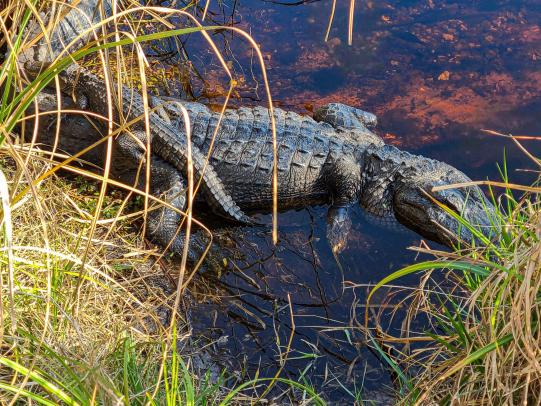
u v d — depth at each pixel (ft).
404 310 13.80
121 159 15.64
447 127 18.49
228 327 13.32
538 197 9.73
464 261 9.13
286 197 16.90
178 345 12.54
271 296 14.16
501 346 8.32
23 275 10.88
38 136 15.65
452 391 9.06
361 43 21.91
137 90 16.53
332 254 15.44
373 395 12.07
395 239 16.17
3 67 8.07
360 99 19.61
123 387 9.18
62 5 8.29
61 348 8.85
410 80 20.30
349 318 13.73
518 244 9.24
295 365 12.64
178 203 15.15
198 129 16.66
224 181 16.46
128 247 14.02
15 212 11.94
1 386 7.26
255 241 15.58
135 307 12.69
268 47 21.65
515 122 18.49
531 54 21.15
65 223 13.01
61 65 7.48
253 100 19.43
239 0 23.58
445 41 21.86
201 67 20.51
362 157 17.19
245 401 11.60
